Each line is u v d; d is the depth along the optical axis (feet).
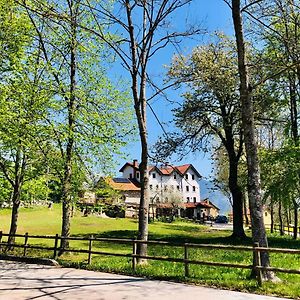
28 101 63.82
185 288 35.50
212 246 38.37
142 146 52.60
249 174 39.83
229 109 100.37
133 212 201.87
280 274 40.40
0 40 66.44
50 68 64.64
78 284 38.47
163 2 48.37
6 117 61.98
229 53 99.30
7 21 66.28
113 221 149.18
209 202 361.10
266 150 84.53
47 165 67.21
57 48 65.62
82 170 66.39
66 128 63.36
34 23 65.10
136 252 49.37
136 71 52.16
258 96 85.10
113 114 67.82
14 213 74.43
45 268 50.67
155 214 250.98
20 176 74.33
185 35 50.65
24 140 62.08
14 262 57.41
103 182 70.18
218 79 88.79
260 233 38.29
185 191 330.75
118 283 38.58
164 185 302.04
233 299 30.83
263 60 50.01
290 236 122.31
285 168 78.23
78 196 66.13
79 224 131.54
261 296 31.91
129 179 304.50
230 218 308.40
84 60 67.51
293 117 83.92
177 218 246.88
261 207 39.09
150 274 42.39
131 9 51.03
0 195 79.51
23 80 65.67
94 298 32.04
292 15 53.98
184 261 40.22
